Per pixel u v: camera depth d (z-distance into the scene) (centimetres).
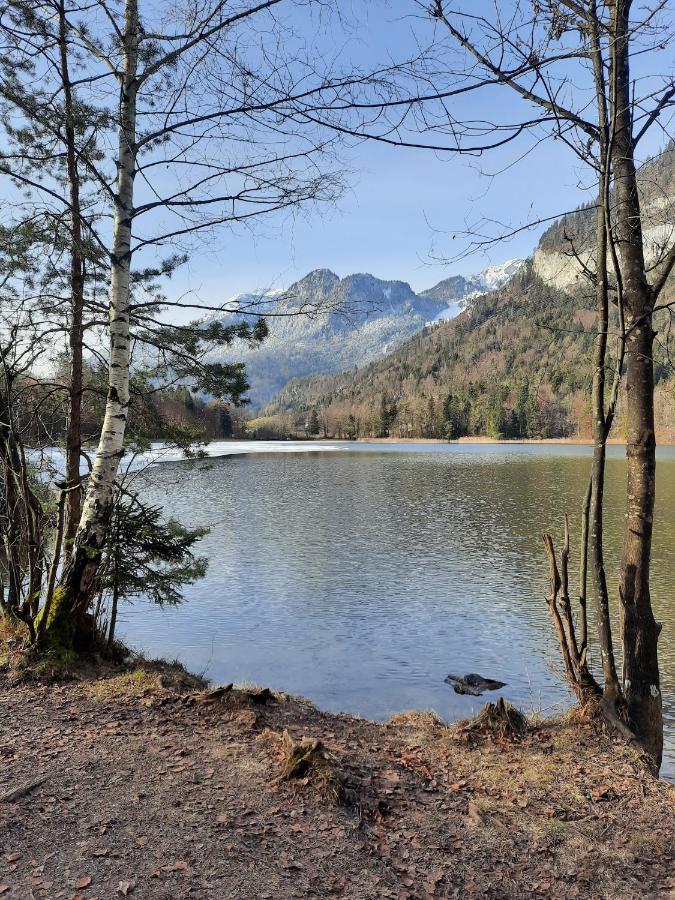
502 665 1114
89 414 848
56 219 651
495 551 2109
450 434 16775
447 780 452
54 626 657
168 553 748
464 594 1577
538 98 457
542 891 329
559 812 409
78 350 763
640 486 551
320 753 436
